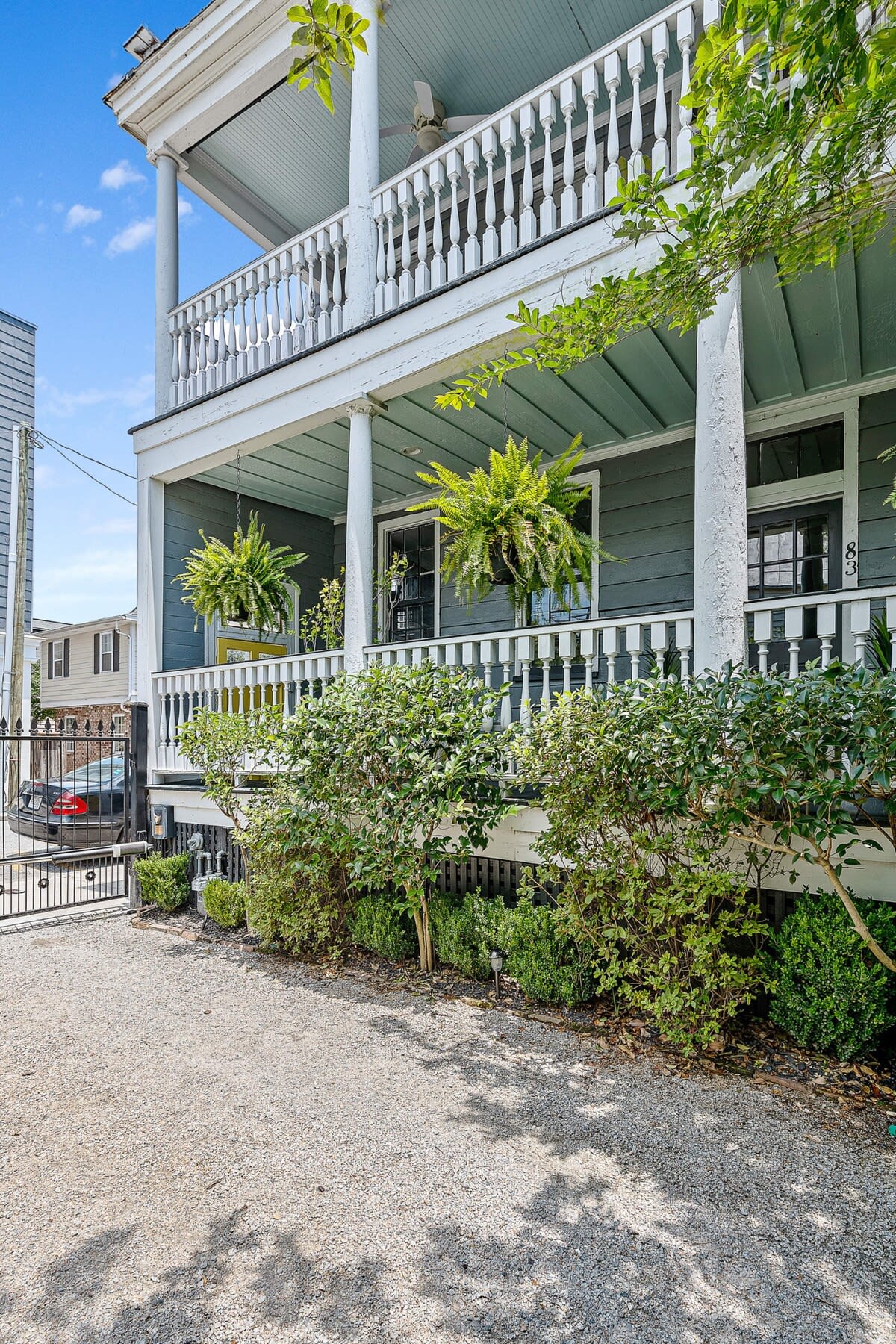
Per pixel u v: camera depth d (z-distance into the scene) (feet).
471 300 14.26
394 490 24.23
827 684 8.93
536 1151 7.70
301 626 26.21
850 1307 5.53
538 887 13.29
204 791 17.60
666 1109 8.54
